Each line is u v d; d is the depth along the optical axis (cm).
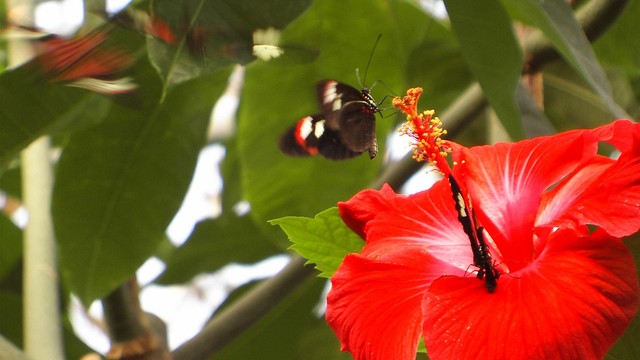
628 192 43
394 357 43
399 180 63
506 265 45
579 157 45
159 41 47
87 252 62
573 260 42
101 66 46
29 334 58
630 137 44
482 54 53
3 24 46
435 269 45
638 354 43
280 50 47
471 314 42
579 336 40
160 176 64
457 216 47
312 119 52
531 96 57
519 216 45
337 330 44
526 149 47
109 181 63
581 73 50
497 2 53
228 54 47
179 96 63
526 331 41
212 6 47
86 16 47
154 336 58
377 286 44
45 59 46
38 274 59
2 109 58
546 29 50
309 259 48
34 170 64
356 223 47
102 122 63
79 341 67
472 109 63
